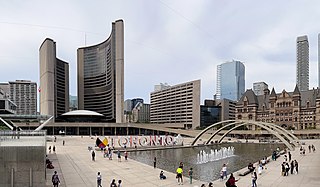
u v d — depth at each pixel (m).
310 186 25.45
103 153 53.78
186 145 85.12
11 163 22.66
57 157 47.06
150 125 138.50
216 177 34.50
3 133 26.64
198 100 171.62
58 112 192.12
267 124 90.81
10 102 119.12
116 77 168.88
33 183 22.94
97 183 25.39
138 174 31.72
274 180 28.30
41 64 182.62
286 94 155.38
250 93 175.25
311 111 144.50
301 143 83.25
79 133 143.25
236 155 61.69
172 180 28.53
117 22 171.88
